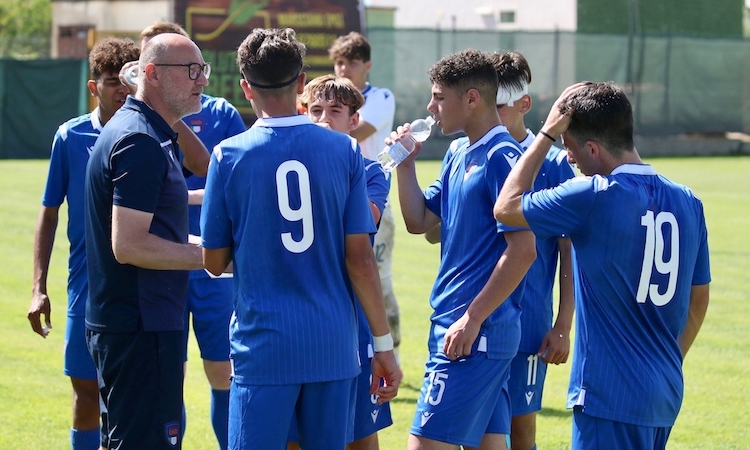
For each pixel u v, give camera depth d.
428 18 134.12
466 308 13.75
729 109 97.94
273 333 11.93
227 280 17.80
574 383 12.21
